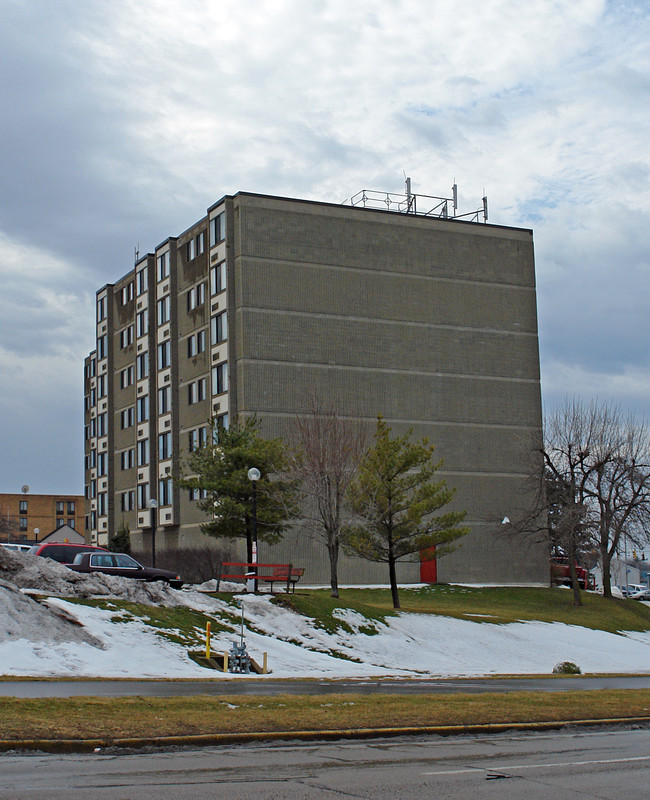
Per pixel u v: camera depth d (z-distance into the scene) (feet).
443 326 190.90
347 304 182.50
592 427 178.19
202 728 40.88
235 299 178.40
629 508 175.73
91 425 276.00
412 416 185.06
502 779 33.88
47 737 37.55
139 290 224.74
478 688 68.28
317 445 132.77
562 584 198.70
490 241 198.29
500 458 192.24
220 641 87.10
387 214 188.96
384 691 63.16
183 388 199.41
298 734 41.50
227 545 173.37
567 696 59.21
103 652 73.41
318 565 171.83
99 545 242.58
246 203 177.68
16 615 73.20
